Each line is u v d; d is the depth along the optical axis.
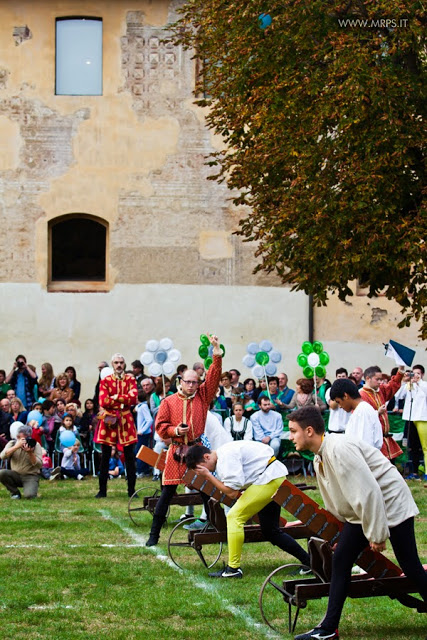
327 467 7.50
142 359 21.34
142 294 28.77
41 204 28.59
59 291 28.55
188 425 12.65
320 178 18.55
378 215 17.94
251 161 19.58
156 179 28.84
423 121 18.47
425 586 7.57
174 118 28.92
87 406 21.70
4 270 28.47
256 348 22.42
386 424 16.14
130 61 28.95
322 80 18.70
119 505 16.62
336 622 7.52
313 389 21.34
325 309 29.03
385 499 7.53
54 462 21.03
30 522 14.42
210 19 20.47
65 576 10.48
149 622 8.49
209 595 9.49
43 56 28.78
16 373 24.36
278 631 8.17
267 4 19.27
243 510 9.93
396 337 28.95
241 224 20.84
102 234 29.00
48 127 28.67
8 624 8.35
